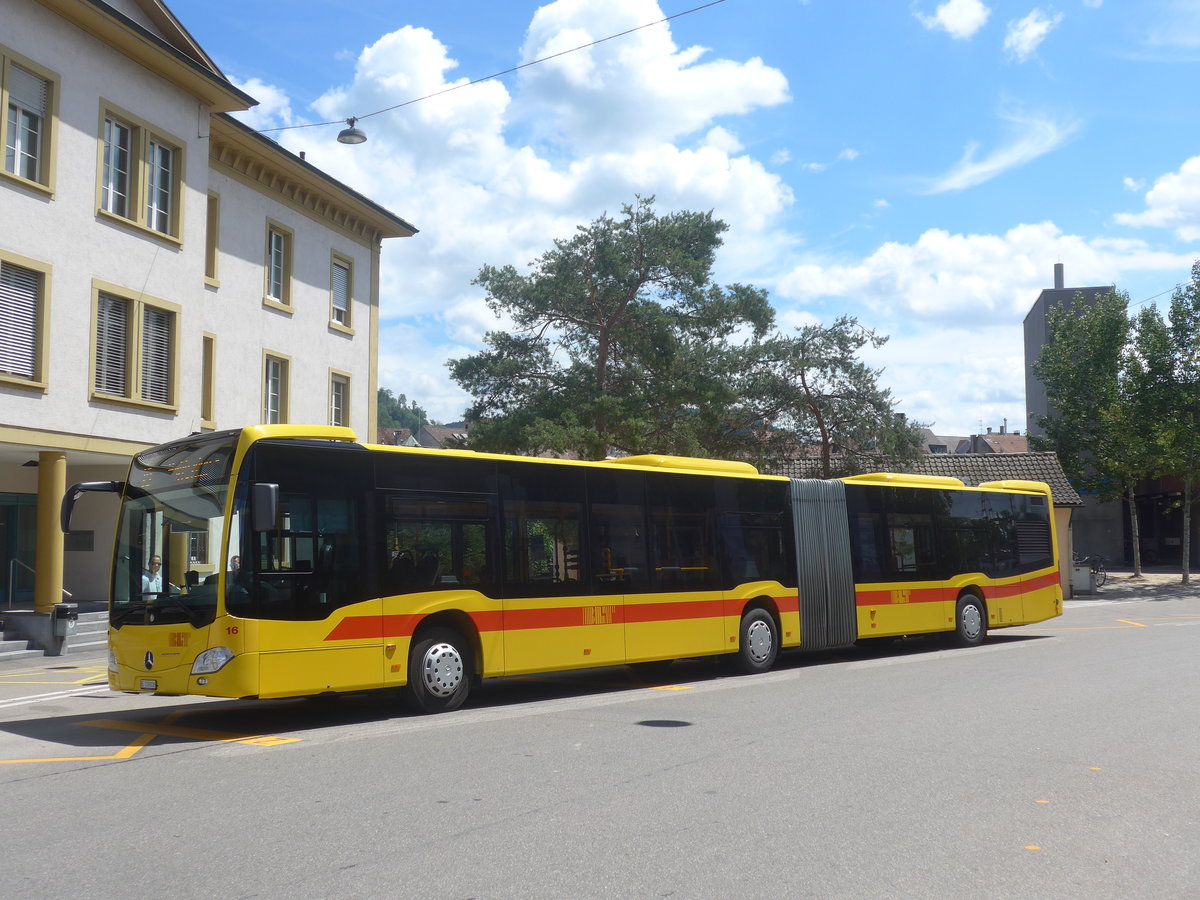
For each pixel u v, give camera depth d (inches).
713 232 1296.8
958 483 786.8
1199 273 1533.0
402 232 1269.7
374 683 431.8
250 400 1037.8
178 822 256.2
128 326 831.7
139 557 430.0
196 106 906.1
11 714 479.2
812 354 1486.2
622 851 227.5
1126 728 392.8
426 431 3991.1
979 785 294.8
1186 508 1577.3
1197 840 239.1
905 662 657.6
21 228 740.0
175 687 402.6
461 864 217.9
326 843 234.8
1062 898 197.9
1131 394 1572.3
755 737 374.9
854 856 224.4
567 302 1288.1
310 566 419.2
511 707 471.8
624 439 1222.3
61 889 203.0
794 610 641.0
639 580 549.6
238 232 1027.3
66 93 777.6
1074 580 1485.0
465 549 473.4
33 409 748.0
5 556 917.2
